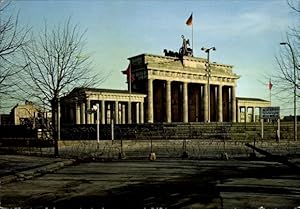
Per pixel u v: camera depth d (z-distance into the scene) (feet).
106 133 196.24
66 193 46.03
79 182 55.88
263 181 54.85
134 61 303.48
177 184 52.44
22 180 58.65
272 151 110.52
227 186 50.19
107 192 46.37
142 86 302.66
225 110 349.61
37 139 148.77
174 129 193.06
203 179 57.62
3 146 149.28
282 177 59.36
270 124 191.83
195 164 82.58
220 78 329.11
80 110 261.03
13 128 181.88
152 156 96.32
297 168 69.31
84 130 198.18
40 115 153.69
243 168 73.46
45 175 65.46
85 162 92.27
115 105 278.05
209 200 40.52
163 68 292.81
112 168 75.87
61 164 81.15
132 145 143.95
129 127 198.18
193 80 312.29
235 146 136.36
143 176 62.03
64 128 205.26
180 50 313.73
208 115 280.31
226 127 190.60
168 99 297.74
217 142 152.35
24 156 107.34
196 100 336.70
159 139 176.45
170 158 98.94
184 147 126.41
